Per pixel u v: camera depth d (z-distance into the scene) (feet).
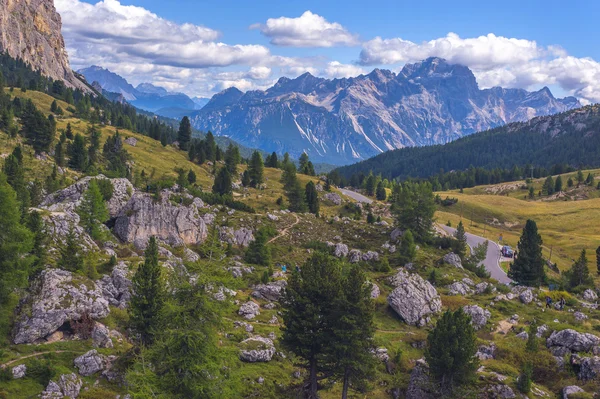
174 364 116.16
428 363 175.42
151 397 110.11
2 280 173.99
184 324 121.90
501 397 174.29
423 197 438.81
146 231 351.05
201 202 450.71
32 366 159.33
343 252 395.55
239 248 391.45
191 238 369.09
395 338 241.96
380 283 320.09
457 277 347.97
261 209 522.47
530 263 353.51
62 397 151.02
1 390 145.89
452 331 171.22
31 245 192.03
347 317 171.01
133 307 177.27
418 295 270.67
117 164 609.83
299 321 176.55
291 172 620.49
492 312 268.82
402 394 194.29
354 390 196.54
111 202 355.77
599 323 247.50
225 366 127.24
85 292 197.88
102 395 157.48
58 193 359.87
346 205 604.08
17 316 182.50
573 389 177.99
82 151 574.97
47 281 194.08
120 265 249.34
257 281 304.09
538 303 289.12
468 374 168.66
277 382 186.80
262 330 229.86
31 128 561.02
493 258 484.33
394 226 469.16
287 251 394.73
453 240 437.17
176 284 127.95
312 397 178.60
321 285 177.37
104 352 177.78
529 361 185.88
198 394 117.19
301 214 499.51
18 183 376.89
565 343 210.18
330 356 170.50
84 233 279.69
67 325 187.93
